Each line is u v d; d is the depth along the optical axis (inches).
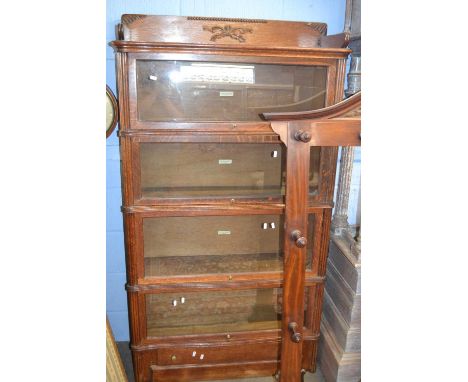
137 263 52.7
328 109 35.9
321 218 53.9
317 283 56.6
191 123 47.8
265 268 56.5
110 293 68.2
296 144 36.7
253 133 49.1
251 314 60.4
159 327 58.5
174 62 47.4
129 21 48.7
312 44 52.6
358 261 53.7
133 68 45.4
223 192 53.6
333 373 57.6
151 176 52.0
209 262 57.1
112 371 49.6
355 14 57.3
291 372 41.5
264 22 51.2
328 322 63.2
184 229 55.5
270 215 56.2
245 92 50.6
